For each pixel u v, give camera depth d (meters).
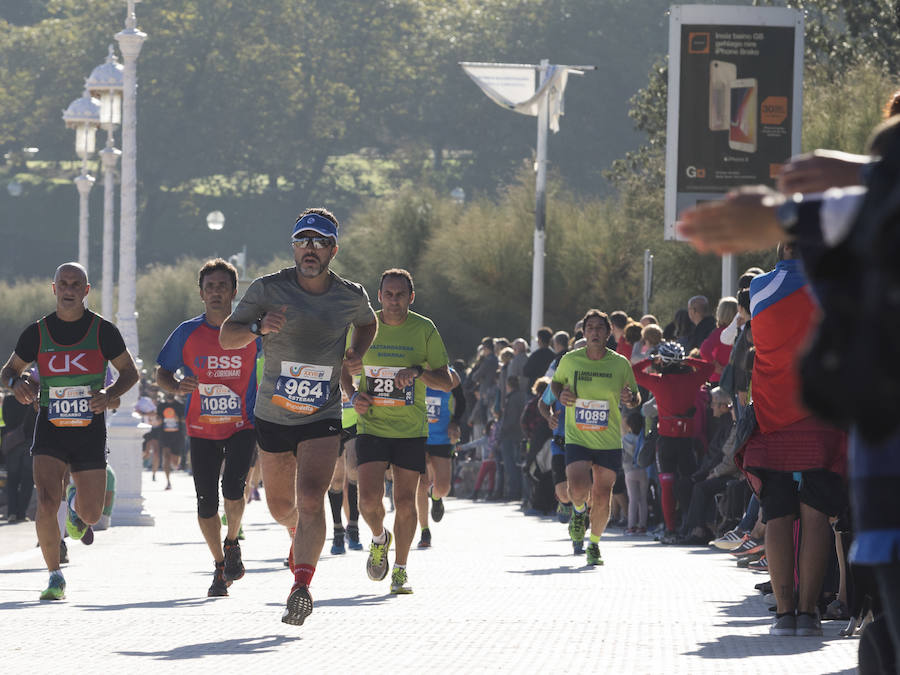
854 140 67.06
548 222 103.25
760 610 25.06
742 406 30.48
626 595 27.88
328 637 21.47
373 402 27.70
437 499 42.66
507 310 103.19
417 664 18.64
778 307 20.34
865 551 8.68
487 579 31.34
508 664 18.62
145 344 181.75
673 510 42.75
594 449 35.59
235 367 27.66
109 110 80.62
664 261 79.94
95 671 18.02
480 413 71.88
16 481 54.47
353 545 41.12
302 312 23.20
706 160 55.12
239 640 21.14
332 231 23.30
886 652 11.69
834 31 94.94
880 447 8.35
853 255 8.03
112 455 50.12
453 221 116.81
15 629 22.48
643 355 46.84
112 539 43.72
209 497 27.75
